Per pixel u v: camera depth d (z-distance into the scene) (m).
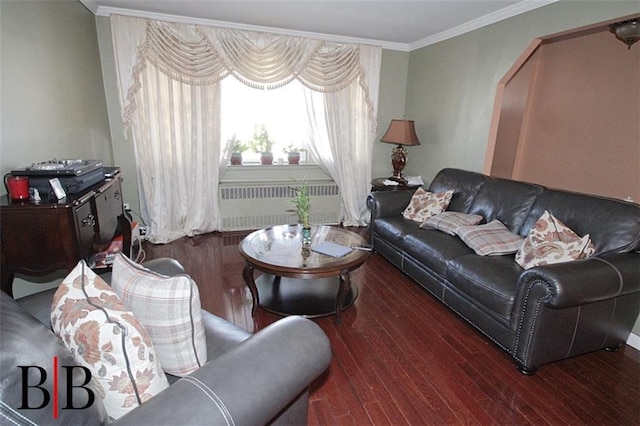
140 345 0.92
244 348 1.02
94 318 0.91
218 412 0.83
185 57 3.55
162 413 0.80
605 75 2.75
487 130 3.38
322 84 4.09
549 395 1.81
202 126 3.81
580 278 1.78
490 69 3.29
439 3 2.93
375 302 2.73
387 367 2.00
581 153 2.97
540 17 2.77
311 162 4.50
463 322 2.47
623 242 2.03
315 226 3.09
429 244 2.72
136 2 3.10
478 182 3.22
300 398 1.31
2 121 1.92
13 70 2.02
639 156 2.59
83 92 2.99
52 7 2.47
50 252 1.79
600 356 2.14
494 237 2.55
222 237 4.05
